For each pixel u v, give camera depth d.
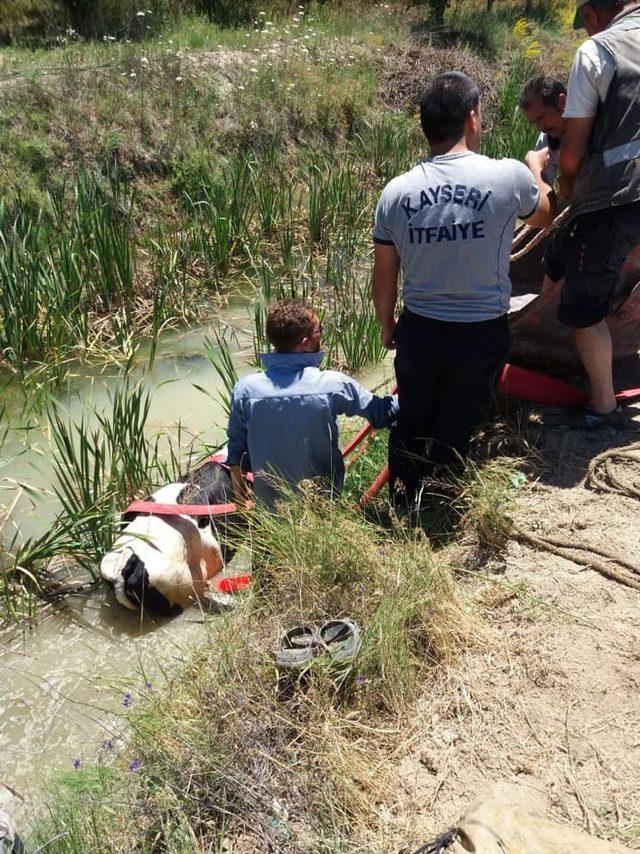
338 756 2.85
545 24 16.53
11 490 5.35
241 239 8.56
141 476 5.10
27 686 3.92
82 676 3.96
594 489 4.13
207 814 2.80
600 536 3.83
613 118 3.80
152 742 2.99
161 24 12.74
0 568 4.64
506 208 3.66
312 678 3.08
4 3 12.16
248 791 2.81
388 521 4.22
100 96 9.80
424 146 11.55
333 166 10.44
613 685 3.11
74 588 4.51
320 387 3.81
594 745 2.90
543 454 4.39
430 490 4.22
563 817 2.67
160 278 7.71
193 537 4.30
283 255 8.40
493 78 13.27
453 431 4.11
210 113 10.31
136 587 4.12
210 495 4.47
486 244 3.68
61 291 7.07
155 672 3.91
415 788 2.83
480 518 3.89
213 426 5.96
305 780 2.83
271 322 3.81
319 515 3.71
